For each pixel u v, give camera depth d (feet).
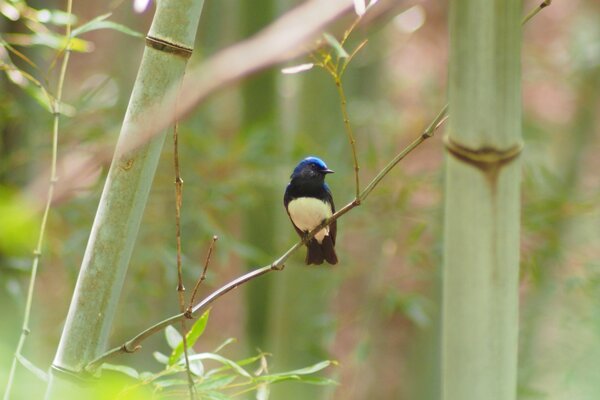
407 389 51.52
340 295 55.01
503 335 14.07
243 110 40.81
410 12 52.29
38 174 33.88
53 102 20.76
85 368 17.47
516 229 14.03
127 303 43.04
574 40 56.13
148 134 16.38
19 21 30.09
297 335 38.06
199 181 37.09
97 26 20.54
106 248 17.65
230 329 60.64
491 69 13.64
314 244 29.43
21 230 15.72
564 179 52.60
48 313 44.09
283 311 38.24
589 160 61.57
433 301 42.57
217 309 61.52
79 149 33.76
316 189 28.81
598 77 53.83
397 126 52.16
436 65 66.90
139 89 17.26
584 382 11.25
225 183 37.04
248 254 36.27
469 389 14.08
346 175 39.81
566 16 63.87
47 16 23.08
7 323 20.49
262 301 39.50
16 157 32.96
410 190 39.96
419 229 38.04
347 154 42.04
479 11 13.58
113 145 22.22
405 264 49.44
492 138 13.73
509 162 13.84
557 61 56.80
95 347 17.72
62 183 21.13
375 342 51.44
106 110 38.04
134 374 18.37
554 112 65.05
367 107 49.78
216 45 48.42
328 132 40.37
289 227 38.96
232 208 37.73
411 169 55.16
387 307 41.52
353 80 49.06
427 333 47.75
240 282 17.90
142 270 37.01
